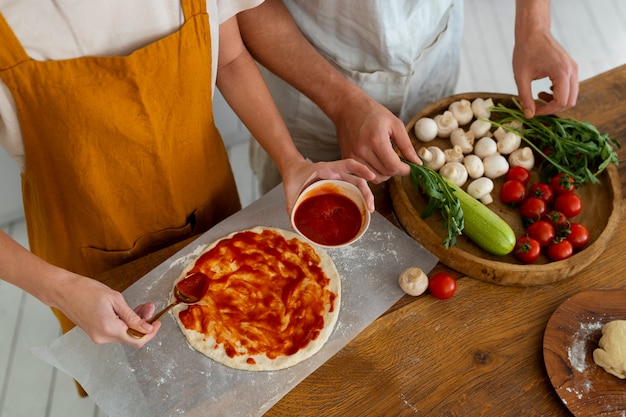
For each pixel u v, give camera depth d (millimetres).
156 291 1523
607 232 1575
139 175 1554
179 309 1499
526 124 1787
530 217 1619
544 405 1373
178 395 1375
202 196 1831
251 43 1754
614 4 4090
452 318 1496
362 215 1484
